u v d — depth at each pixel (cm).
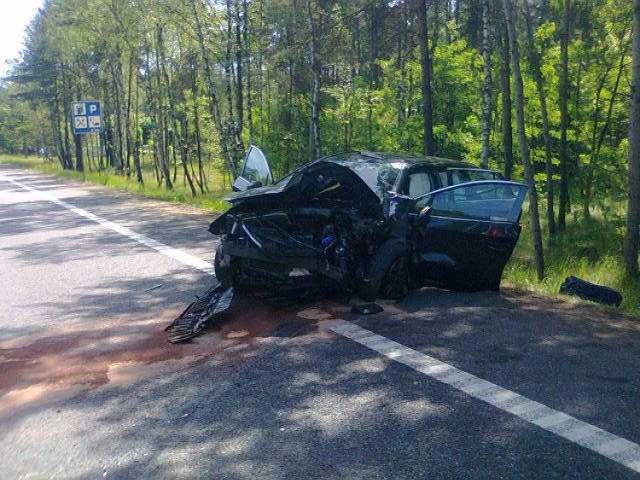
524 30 1850
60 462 385
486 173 836
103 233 1250
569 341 583
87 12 3039
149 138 4053
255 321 643
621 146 1797
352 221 688
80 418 442
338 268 655
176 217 1482
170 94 2800
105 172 3853
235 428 421
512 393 468
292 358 544
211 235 1187
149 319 668
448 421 425
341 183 683
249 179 872
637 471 363
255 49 2592
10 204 1920
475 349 561
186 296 755
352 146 2650
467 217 736
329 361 535
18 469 379
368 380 494
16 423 438
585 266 1028
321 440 402
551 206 1627
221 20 2220
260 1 2394
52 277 875
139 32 2878
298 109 2819
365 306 674
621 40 1662
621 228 1471
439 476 359
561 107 1712
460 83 2188
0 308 726
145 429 423
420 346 568
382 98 2511
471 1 2648
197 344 584
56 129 5469
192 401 464
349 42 2833
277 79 3036
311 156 2628
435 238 723
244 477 362
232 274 692
